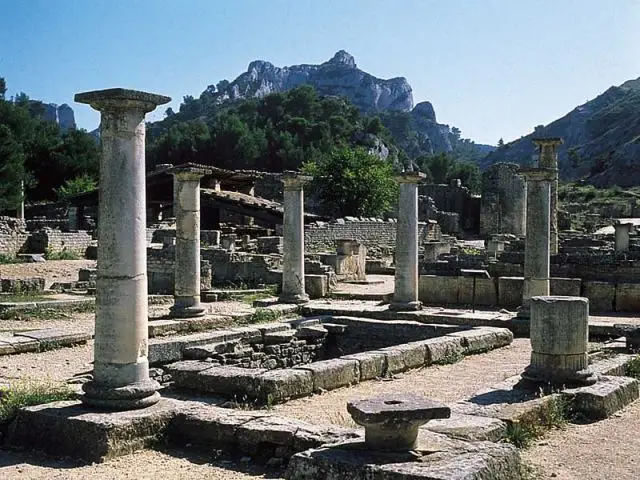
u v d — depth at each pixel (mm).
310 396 12383
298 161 97562
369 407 7156
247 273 32188
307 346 19297
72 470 8297
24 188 68500
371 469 6688
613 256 26938
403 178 21797
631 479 7824
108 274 9648
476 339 17016
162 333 18531
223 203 51594
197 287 20578
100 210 9797
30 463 8594
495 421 8938
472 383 13453
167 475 8125
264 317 21250
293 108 128875
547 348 11578
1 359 15539
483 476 6699
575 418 10508
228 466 8484
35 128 87938
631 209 80062
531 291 19750
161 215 61438
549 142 33562
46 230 48219
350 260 34688
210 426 9109
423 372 14719
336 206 66250
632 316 21547
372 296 26406
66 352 16594
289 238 24016
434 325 19250
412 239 21828
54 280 34594
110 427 8789
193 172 20281
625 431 9867
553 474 7949
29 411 9383
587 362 11703
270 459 8508
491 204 69750
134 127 9859
